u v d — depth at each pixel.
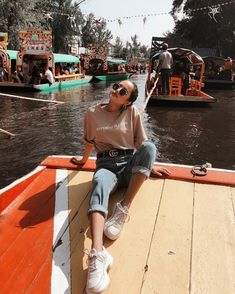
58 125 12.09
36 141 9.99
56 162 4.33
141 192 3.61
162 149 9.52
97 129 3.42
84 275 2.57
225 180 3.83
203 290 2.42
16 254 2.78
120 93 3.30
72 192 3.69
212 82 26.34
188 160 8.72
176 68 17.59
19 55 21.80
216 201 3.49
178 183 3.81
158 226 3.09
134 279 2.51
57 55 25.73
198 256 2.73
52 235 3.01
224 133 11.49
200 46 43.88
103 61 36.09
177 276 2.54
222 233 3.01
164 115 14.18
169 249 2.81
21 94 19.66
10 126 11.79
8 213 3.32
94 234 2.65
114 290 2.42
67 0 40.56
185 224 3.12
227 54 42.53
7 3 31.41
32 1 33.19
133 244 2.86
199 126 12.41
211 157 8.99
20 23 32.59
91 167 4.16
